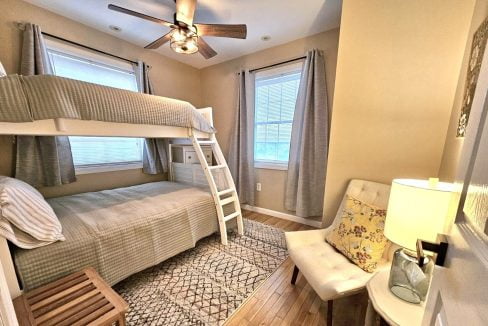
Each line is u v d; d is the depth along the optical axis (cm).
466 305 37
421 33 139
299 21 236
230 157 349
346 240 144
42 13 212
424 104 144
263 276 181
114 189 260
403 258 103
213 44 290
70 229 143
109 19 233
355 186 169
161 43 208
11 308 59
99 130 149
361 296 160
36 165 210
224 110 360
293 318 140
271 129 318
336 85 173
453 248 50
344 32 164
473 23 118
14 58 200
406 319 87
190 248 207
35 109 117
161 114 184
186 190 249
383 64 154
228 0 202
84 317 95
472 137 48
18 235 116
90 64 252
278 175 316
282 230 273
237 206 253
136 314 143
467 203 47
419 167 150
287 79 294
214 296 159
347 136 174
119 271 154
